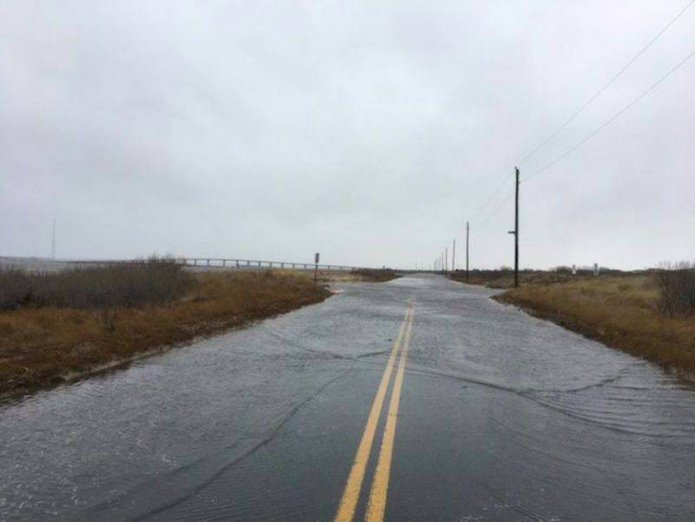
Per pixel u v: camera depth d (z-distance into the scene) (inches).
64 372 387.9
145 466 209.2
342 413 293.9
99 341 471.2
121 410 293.1
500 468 214.4
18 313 611.5
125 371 402.6
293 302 1082.1
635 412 312.5
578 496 188.7
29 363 383.9
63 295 697.6
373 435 253.9
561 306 983.0
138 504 175.6
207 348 515.5
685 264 818.2
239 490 187.3
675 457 233.6
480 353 522.6
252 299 949.8
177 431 255.9
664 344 526.0
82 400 315.0
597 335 676.7
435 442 245.9
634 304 885.2
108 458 217.9
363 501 179.6
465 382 386.3
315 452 228.4
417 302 1272.1
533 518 170.1
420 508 175.2
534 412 307.6
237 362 446.6
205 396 327.9
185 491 185.9
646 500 186.5
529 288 1529.3
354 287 2042.3
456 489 191.6
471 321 841.5
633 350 555.2
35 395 326.6
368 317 868.0
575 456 232.7
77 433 251.1
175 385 357.7
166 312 653.9
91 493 183.5
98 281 748.0
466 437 255.4
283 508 173.6
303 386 360.2
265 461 216.4
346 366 437.4
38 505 174.2
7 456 219.1
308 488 189.8
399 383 376.2
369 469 209.3
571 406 325.1
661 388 382.0
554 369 448.1
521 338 647.1
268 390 346.3
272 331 658.2
